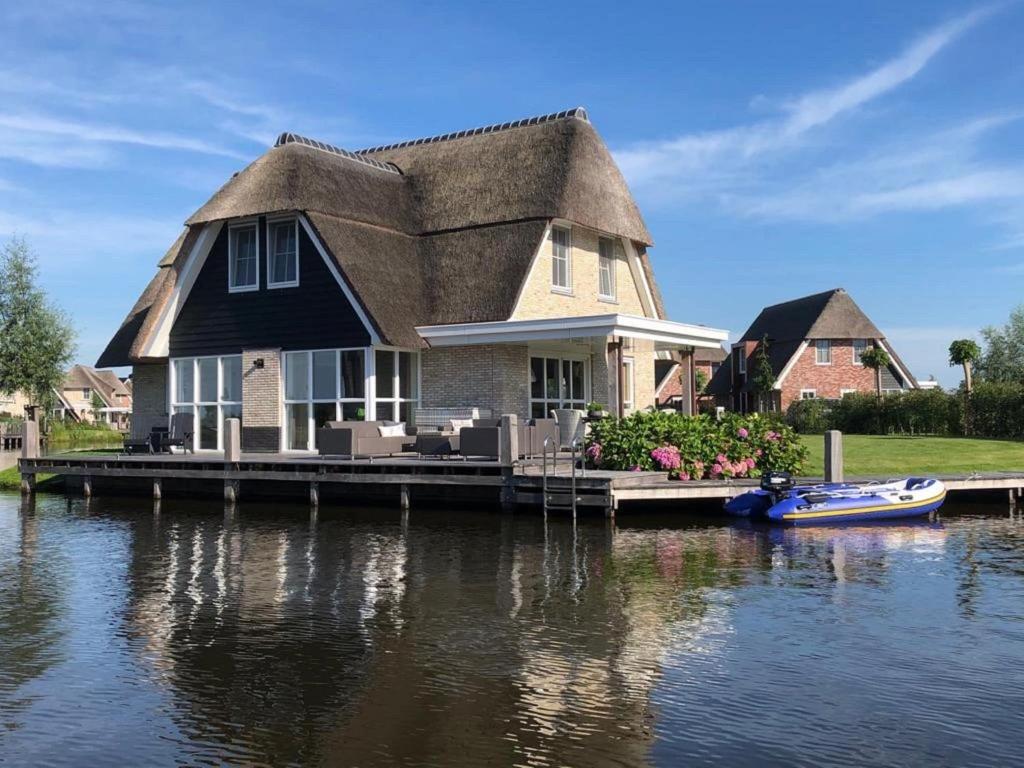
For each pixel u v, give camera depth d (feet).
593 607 33.58
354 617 32.60
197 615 33.37
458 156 90.38
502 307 74.95
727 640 29.30
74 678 26.37
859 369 180.65
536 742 21.39
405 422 78.18
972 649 28.35
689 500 61.26
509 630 30.58
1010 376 207.72
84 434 212.02
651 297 96.02
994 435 113.91
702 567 41.04
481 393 75.51
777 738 21.52
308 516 59.82
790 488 56.24
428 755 20.77
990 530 53.06
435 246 82.94
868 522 56.03
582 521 55.16
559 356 82.74
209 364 84.28
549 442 66.44
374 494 65.00
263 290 80.79
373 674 26.30
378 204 84.07
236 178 83.61
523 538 49.24
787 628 30.66
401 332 74.33
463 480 59.06
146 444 81.82
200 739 21.89
